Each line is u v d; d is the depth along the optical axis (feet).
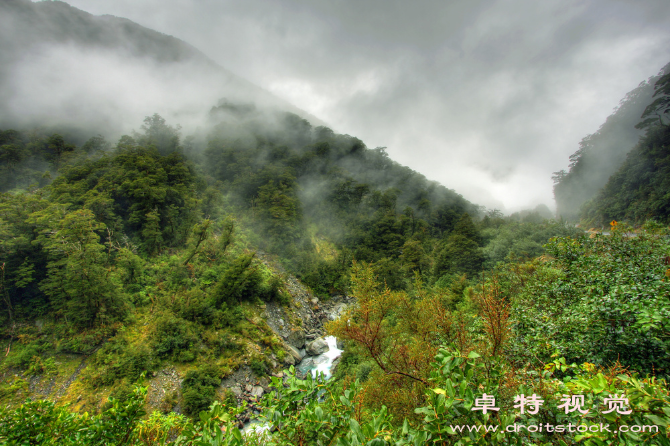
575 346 19.08
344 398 10.18
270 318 123.34
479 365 11.25
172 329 91.66
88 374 75.41
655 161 164.45
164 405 74.90
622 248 27.99
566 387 9.79
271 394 11.70
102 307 86.43
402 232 218.18
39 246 92.94
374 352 24.57
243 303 121.08
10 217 92.43
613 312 17.47
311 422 9.98
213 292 112.88
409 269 157.38
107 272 92.68
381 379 25.58
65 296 86.58
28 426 14.51
